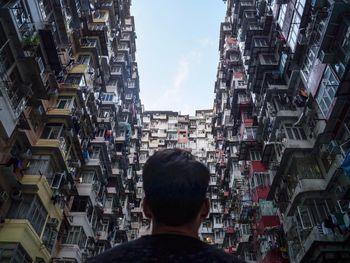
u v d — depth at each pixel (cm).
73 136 2131
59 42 2303
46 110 2061
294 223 1766
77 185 2372
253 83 2678
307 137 1959
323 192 1684
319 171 1814
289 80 2264
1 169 1527
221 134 4712
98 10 3372
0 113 1433
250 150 2889
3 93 1455
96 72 2842
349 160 1320
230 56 4022
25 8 1706
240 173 3344
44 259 1631
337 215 1430
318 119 1731
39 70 1686
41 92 1789
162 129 6506
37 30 1827
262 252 2250
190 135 6425
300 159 1872
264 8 3002
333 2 1488
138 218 4581
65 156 1983
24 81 1667
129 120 4269
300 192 1705
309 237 1503
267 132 2452
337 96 1513
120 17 4131
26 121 1697
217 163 4591
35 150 1842
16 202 1580
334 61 1562
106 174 2823
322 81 1697
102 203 2727
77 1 2700
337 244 1429
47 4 2095
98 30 2909
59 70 2061
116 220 3006
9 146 1633
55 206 1839
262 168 2611
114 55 3847
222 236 4188
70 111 2092
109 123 2980
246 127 3000
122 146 3516
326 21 1534
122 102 3984
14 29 1546
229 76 3900
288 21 2195
